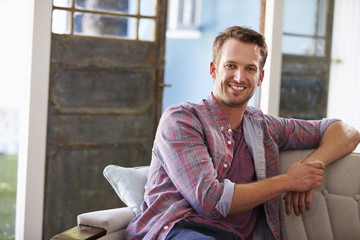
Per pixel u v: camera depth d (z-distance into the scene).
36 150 2.97
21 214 3.02
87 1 3.12
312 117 4.09
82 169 3.19
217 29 7.75
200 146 1.70
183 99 8.38
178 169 1.66
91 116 3.19
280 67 3.82
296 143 1.96
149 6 3.33
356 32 4.18
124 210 1.81
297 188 1.68
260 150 1.86
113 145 3.28
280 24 3.78
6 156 7.52
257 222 1.84
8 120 7.70
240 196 1.61
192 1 8.21
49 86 3.03
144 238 1.65
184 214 1.68
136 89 3.32
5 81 7.67
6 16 7.56
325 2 4.03
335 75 4.17
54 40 3.03
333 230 1.86
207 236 1.57
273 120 1.96
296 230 1.87
